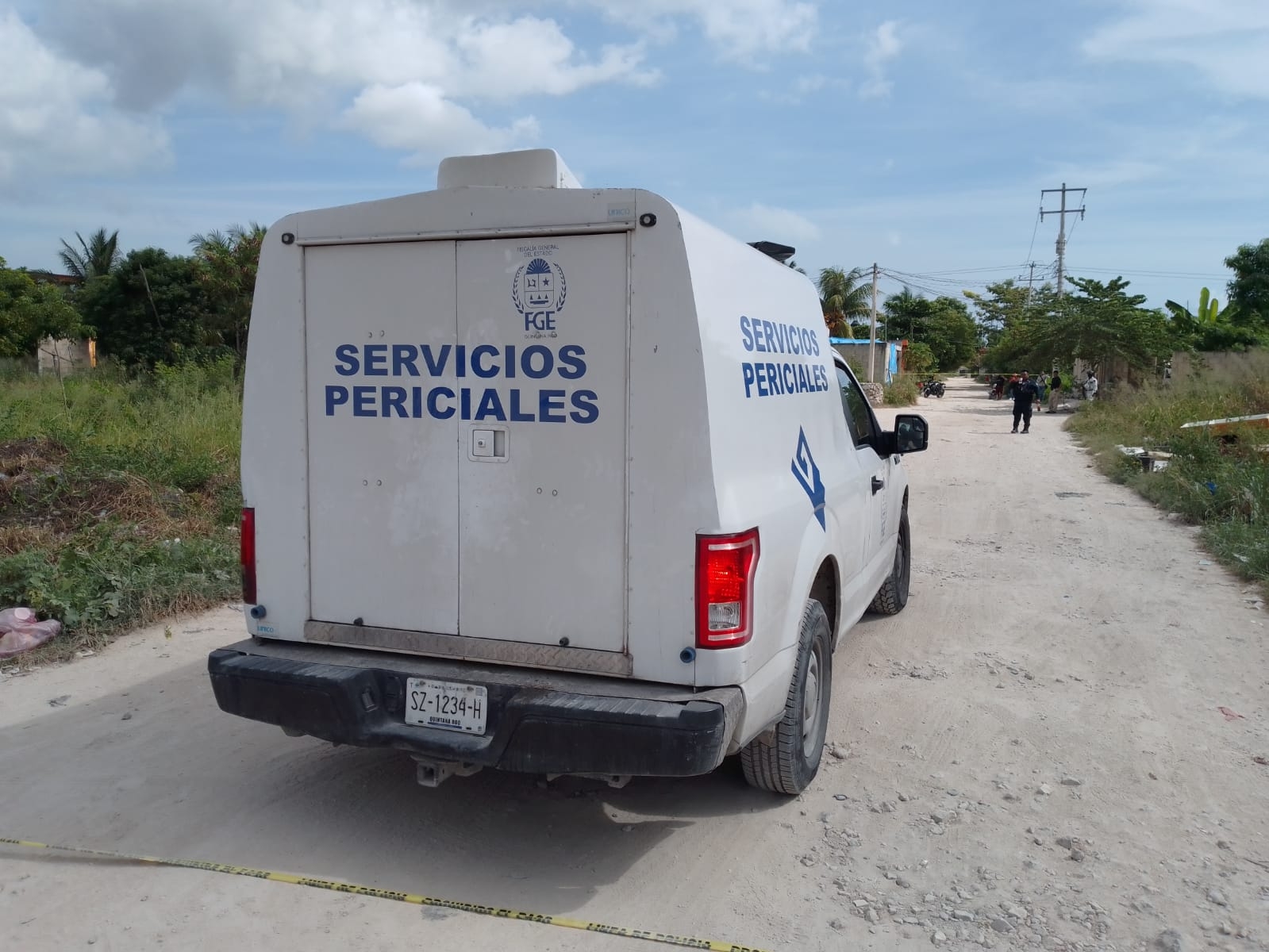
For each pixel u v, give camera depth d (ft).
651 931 10.62
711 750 10.42
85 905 11.09
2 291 91.56
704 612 10.84
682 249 10.80
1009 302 225.76
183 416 43.32
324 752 15.37
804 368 14.98
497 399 11.58
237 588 24.14
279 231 12.41
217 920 10.78
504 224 11.36
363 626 12.42
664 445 10.93
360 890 11.38
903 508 22.98
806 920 10.83
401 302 11.93
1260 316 112.27
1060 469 52.06
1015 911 10.98
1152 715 16.89
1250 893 11.36
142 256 104.17
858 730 16.25
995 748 15.48
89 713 16.88
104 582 22.20
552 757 10.80
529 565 11.57
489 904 11.12
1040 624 22.48
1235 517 32.73
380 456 12.17
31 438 36.68
